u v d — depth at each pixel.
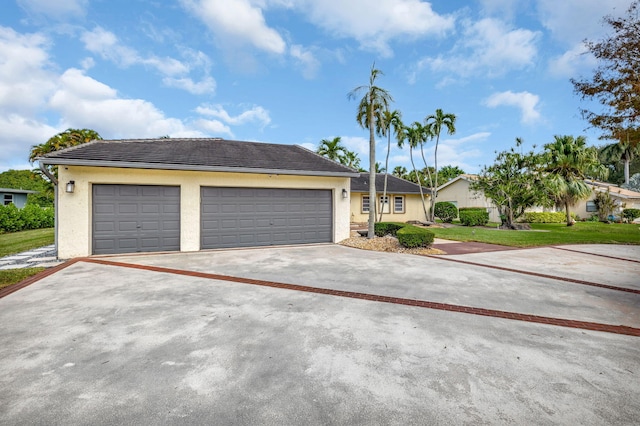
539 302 4.98
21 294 5.16
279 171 10.33
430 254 9.65
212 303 4.74
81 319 4.03
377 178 25.33
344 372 2.78
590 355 3.17
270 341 3.41
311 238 11.58
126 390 2.48
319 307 4.60
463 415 2.21
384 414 2.21
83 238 8.64
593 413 2.25
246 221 10.55
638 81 6.42
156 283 5.93
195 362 2.94
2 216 15.25
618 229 19.14
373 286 5.82
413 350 3.23
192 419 2.14
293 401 2.35
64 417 2.15
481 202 26.34
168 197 9.54
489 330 3.80
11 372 2.73
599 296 5.35
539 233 16.19
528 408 2.30
